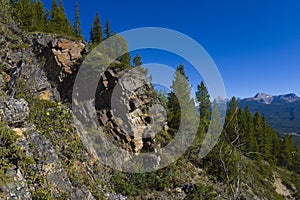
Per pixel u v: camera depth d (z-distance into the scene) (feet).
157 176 36.35
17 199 17.63
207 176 43.73
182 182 38.70
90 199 24.57
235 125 27.12
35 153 21.98
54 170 22.54
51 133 27.89
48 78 43.93
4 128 20.47
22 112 23.04
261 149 148.77
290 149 173.06
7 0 49.98
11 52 37.76
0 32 40.73
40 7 95.91
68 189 22.63
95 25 105.70
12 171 18.89
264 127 178.91
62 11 112.68
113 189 29.84
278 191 106.42
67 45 46.73
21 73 32.86
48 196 20.07
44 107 30.27
